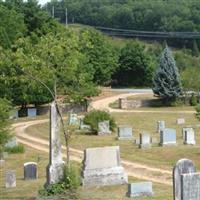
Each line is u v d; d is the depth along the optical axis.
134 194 29.31
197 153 45.88
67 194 28.44
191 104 92.12
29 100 82.75
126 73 126.12
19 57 29.80
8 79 30.72
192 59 158.12
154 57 139.25
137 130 67.94
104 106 91.69
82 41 32.78
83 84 32.12
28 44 30.73
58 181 28.86
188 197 21.81
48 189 28.53
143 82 126.19
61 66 30.41
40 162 45.97
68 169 29.14
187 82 92.69
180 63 151.25
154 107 91.75
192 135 52.69
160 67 93.19
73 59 30.58
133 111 85.94
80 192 30.16
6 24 91.50
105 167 33.22
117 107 91.25
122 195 29.89
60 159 29.33
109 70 114.38
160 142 51.78
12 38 90.06
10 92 78.38
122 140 58.00
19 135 65.75
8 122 46.75
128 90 113.38
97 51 111.31
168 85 92.19
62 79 30.83
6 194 31.55
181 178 21.77
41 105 88.19
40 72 30.00
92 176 32.81
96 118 62.97
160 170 38.78
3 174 41.47
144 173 37.94
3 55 30.02
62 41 30.45
